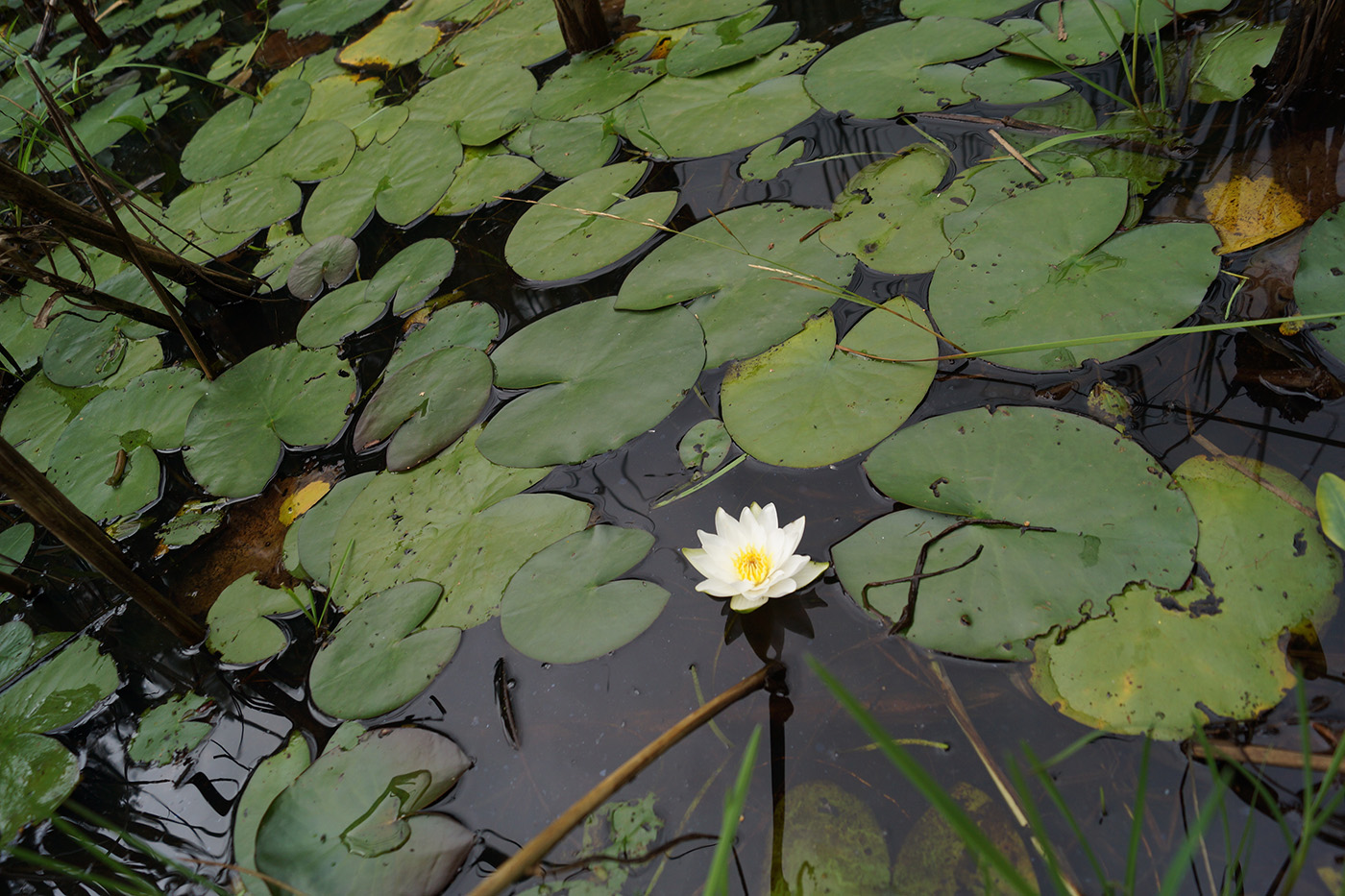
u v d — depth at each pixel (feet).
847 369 4.72
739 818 4.25
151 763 4.57
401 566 4.69
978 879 4.12
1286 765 4.10
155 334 5.63
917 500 4.47
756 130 5.42
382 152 5.95
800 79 5.52
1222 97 4.99
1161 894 3.97
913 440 4.56
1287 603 4.22
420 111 6.07
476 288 5.31
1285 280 4.59
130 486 5.11
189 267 5.49
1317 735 4.11
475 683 4.50
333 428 5.06
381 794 4.37
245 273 5.66
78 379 5.57
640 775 4.33
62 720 4.68
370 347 5.25
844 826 4.20
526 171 5.62
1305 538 4.27
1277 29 5.07
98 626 4.88
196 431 5.18
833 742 4.29
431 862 4.28
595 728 4.40
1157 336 4.50
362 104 6.28
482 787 4.36
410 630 4.57
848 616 4.42
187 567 4.91
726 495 4.63
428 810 4.34
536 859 4.07
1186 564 4.28
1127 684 4.21
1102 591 4.29
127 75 8.61
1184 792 4.13
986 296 4.73
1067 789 4.17
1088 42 5.24
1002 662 4.29
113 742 4.62
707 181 5.35
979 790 4.19
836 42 5.63
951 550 4.40
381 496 4.84
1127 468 4.41
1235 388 4.50
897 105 5.30
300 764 4.46
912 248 4.90
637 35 6.04
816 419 4.66
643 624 4.46
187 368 5.41
